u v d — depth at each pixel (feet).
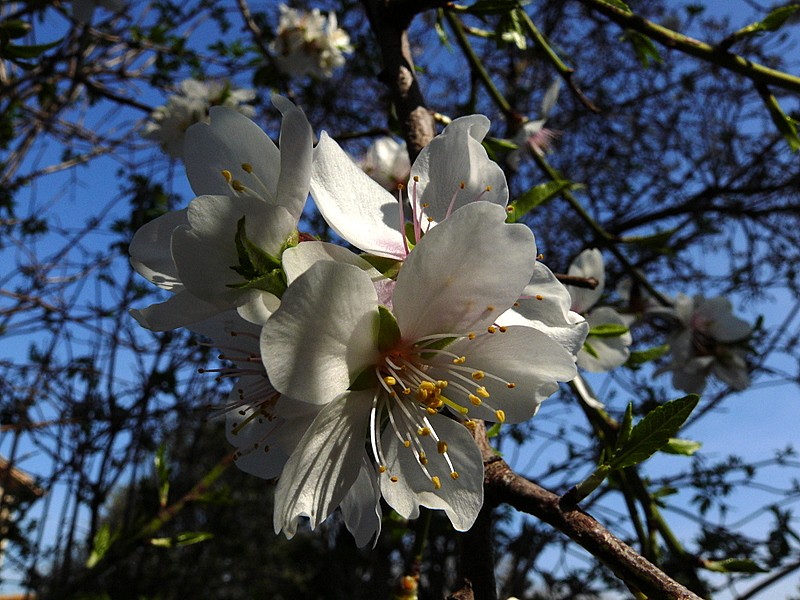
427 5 0.43
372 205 0.25
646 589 0.19
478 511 0.23
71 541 0.98
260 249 0.22
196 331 0.28
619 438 0.21
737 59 0.45
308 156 0.23
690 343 0.72
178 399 1.16
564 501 0.21
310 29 0.99
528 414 0.24
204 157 0.25
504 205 0.25
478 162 0.25
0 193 1.17
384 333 0.23
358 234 0.24
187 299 0.23
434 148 0.26
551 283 0.25
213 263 0.22
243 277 0.22
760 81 0.44
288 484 0.22
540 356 0.23
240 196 0.24
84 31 1.05
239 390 0.29
